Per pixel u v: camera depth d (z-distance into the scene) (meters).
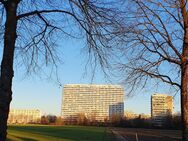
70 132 79.88
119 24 9.71
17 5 8.90
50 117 165.25
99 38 9.72
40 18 10.05
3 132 8.02
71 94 147.62
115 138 63.41
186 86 15.07
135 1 14.80
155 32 15.33
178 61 15.31
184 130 14.88
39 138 55.12
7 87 8.16
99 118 145.62
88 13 9.54
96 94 141.25
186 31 15.09
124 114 141.00
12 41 8.45
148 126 115.25
